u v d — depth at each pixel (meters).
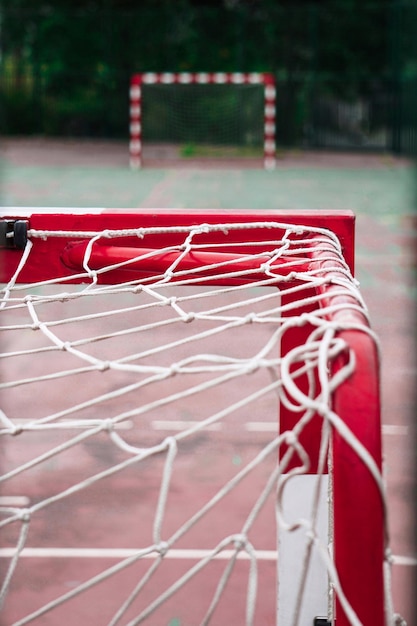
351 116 26.06
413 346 8.19
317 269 2.04
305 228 2.36
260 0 27.78
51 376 1.73
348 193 17.56
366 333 1.39
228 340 7.89
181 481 5.53
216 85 25.78
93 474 5.61
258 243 2.35
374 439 1.29
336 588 1.24
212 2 28.05
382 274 11.02
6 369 7.30
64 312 8.79
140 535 4.89
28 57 26.89
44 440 6.09
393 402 6.81
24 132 27.39
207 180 19.36
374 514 1.28
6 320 8.52
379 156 25.20
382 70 26.20
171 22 26.25
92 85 26.95
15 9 27.70
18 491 5.36
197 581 4.44
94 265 2.48
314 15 25.83
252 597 1.35
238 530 4.94
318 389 2.27
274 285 2.35
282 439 1.42
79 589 1.50
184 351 7.61
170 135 26.25
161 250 2.35
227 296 9.12
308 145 26.22
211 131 26.05
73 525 4.99
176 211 2.46
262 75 21.78
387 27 25.95
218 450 5.97
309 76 26.00
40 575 4.48
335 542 1.31
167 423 6.38
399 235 13.54
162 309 8.82
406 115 24.45
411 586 4.26
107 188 17.77
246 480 5.55
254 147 25.83
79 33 26.58
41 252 2.49
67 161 23.03
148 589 4.36
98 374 7.24
